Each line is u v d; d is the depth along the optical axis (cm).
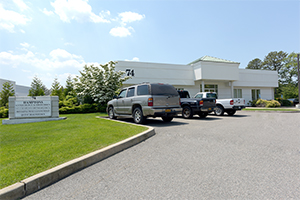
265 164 333
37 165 312
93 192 250
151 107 786
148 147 467
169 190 248
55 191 256
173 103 859
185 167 328
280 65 5647
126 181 281
